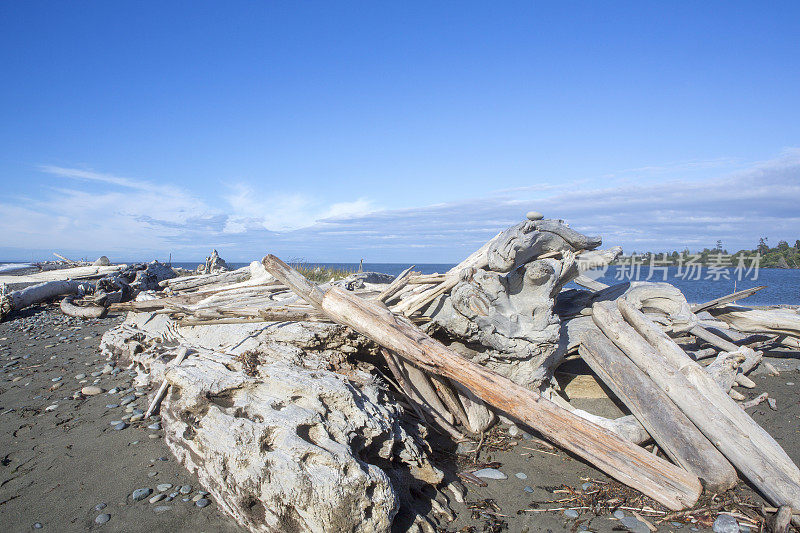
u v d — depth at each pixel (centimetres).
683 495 378
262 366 429
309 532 305
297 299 668
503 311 516
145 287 1413
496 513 375
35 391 635
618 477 389
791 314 732
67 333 1023
